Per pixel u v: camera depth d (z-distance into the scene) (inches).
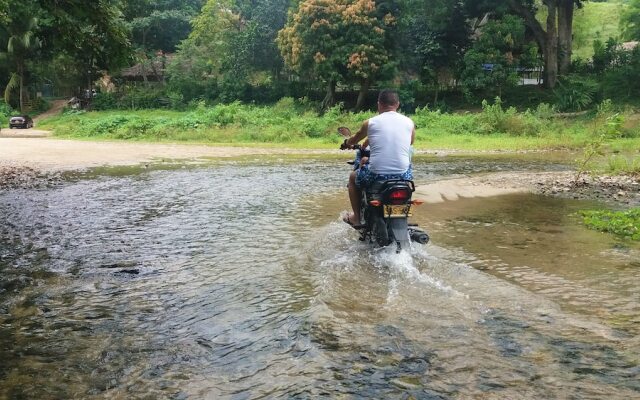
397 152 197.9
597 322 129.0
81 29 495.5
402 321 129.0
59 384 102.0
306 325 126.9
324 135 997.2
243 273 173.5
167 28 2239.2
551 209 298.8
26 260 191.8
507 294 148.4
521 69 1627.7
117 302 147.5
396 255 184.1
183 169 515.2
